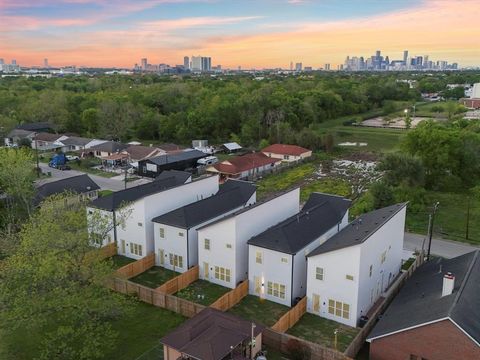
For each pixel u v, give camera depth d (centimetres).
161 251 4544
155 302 3766
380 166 6850
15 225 5297
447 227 5703
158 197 4725
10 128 11756
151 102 14600
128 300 3597
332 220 4469
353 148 10938
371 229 3700
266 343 3209
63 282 3184
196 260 4466
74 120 13088
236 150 10856
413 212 6156
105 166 9212
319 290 3606
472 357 2570
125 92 16225
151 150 9369
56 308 3017
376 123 14800
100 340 3219
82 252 3409
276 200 4566
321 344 3253
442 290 3073
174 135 12200
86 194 6669
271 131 11288
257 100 12631
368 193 6500
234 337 2875
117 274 3975
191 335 2927
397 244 4247
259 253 3878
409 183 6619
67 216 3809
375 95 18375
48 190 6275
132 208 4644
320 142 10594
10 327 3081
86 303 3061
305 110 13275
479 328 2642
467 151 7606
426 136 7538
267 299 3912
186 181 5947
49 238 3328
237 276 4094
